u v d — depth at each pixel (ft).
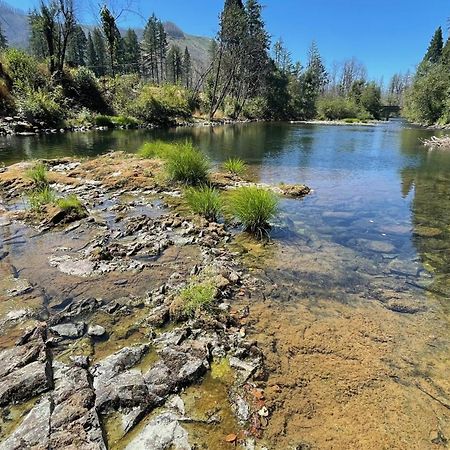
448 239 18.70
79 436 6.83
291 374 8.98
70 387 8.05
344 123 137.69
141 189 26.18
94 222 19.24
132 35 223.71
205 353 9.35
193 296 11.50
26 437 6.75
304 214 22.52
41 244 16.29
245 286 13.28
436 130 96.32
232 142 61.93
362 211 23.41
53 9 81.10
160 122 93.35
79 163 34.27
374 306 12.29
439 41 203.62
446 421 7.79
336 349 9.98
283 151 52.06
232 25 118.11
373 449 7.08
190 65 247.91
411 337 10.64
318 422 7.64
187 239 17.28
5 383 8.00
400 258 16.30
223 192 26.30
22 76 72.28
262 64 140.46
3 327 10.34
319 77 218.79
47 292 12.33
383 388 8.64
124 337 10.10
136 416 7.48
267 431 7.34
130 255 15.39
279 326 10.93
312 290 13.24
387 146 59.67
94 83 90.58
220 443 7.01
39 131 62.54
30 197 21.98
